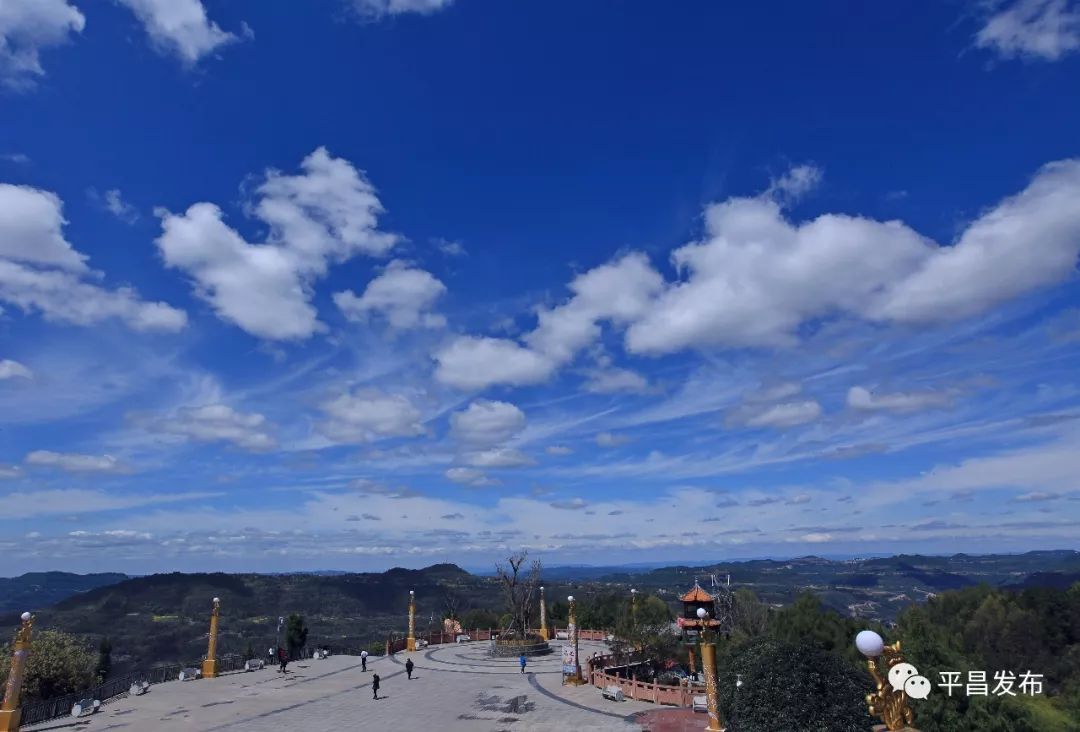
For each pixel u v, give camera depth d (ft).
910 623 115.24
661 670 147.95
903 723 34.37
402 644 211.20
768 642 75.92
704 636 77.92
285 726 97.76
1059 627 198.39
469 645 219.20
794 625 147.64
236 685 136.98
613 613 252.21
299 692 127.75
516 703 114.11
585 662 151.53
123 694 124.06
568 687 128.16
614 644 172.65
